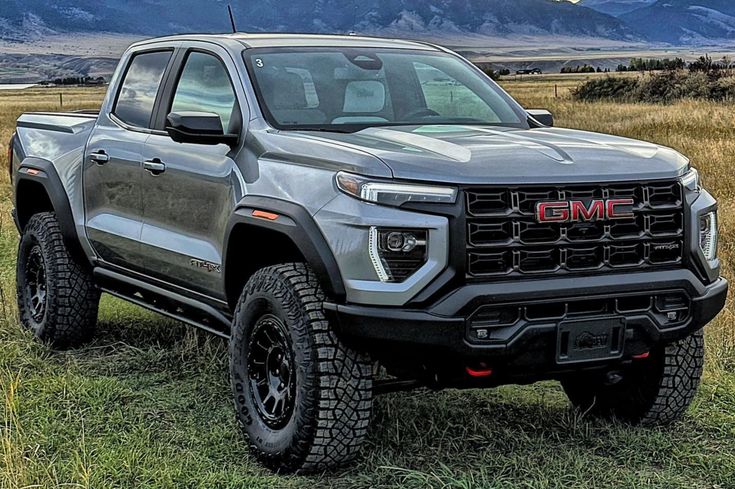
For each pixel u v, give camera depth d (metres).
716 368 5.81
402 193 3.83
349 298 3.91
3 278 8.49
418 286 3.80
